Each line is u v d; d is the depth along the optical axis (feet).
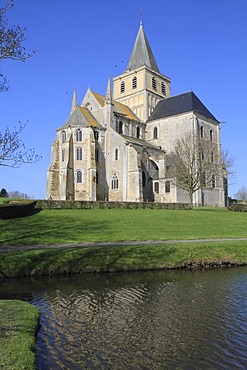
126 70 293.02
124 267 70.03
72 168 209.67
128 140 216.95
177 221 129.18
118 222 118.93
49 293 52.42
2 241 83.51
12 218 115.75
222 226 125.70
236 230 119.24
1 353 27.12
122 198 209.46
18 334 32.22
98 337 35.12
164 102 271.08
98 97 249.14
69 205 144.87
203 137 247.70
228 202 251.80
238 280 62.54
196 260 76.84
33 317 38.14
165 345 33.35
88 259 70.33
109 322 39.58
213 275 67.15
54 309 44.32
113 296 50.93
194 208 189.26
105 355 31.04
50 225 107.14
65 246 79.05
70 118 220.84
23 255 67.46
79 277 63.62
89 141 211.00
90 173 206.59
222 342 34.12
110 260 71.46
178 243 85.92
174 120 250.57
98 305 46.32
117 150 216.95
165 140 253.44
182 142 225.15
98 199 213.87
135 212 146.20
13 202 130.31
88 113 234.38
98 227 107.86
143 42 291.38
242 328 37.86
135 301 48.26
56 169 213.25
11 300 45.03
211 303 47.29
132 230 106.32
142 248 78.48
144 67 275.18
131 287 56.59
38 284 57.82
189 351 32.07
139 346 33.04
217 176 241.14
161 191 217.97
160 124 257.96
